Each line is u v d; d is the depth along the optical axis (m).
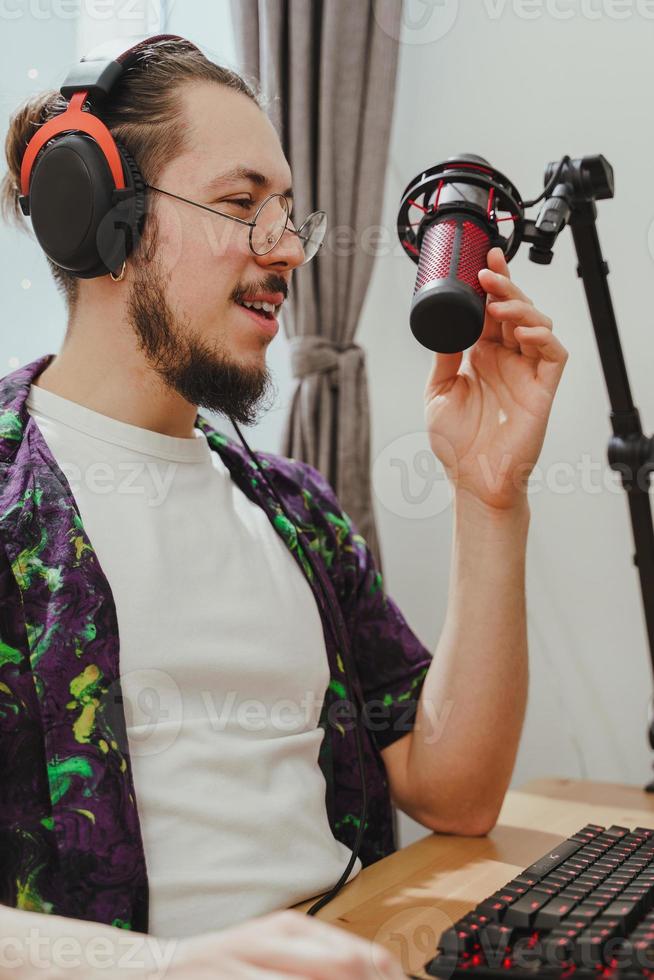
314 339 1.33
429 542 1.46
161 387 0.82
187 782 0.72
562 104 1.35
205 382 0.80
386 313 1.49
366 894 0.75
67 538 0.72
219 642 0.78
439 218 0.79
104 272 0.78
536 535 1.38
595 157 0.88
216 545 0.83
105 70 0.79
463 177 0.80
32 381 0.85
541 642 1.38
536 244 0.84
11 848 0.66
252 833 0.73
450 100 1.43
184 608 0.77
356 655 0.99
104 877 0.65
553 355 0.86
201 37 1.40
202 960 0.47
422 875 0.80
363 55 1.32
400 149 1.47
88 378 0.82
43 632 0.69
